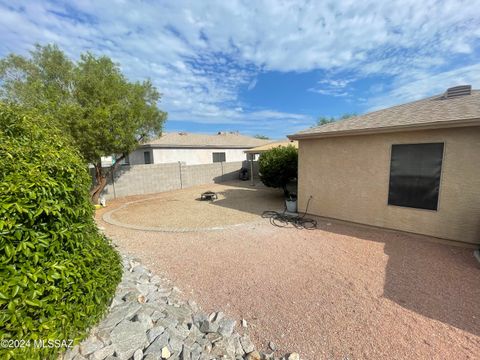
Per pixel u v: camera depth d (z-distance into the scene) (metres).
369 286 3.58
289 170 10.22
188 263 4.54
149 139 11.49
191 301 3.29
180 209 9.30
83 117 8.21
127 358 2.12
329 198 7.07
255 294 3.45
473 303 3.10
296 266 4.31
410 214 5.59
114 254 2.93
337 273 4.01
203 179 16.62
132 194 12.63
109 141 8.59
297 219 7.41
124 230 6.76
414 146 5.38
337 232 6.15
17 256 1.60
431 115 5.50
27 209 1.64
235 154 22.94
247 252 5.01
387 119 6.29
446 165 5.00
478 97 5.87
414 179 5.45
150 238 6.05
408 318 2.84
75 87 9.23
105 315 2.48
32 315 1.56
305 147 7.51
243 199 11.21
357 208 6.49
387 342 2.48
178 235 6.24
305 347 2.45
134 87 10.02
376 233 5.97
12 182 1.66
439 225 5.21
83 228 2.32
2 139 1.96
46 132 2.47
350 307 3.09
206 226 6.96
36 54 9.88
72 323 1.80
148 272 4.14
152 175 13.47
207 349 2.38
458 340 2.48
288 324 2.80
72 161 2.25
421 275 3.87
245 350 2.43
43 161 1.96
